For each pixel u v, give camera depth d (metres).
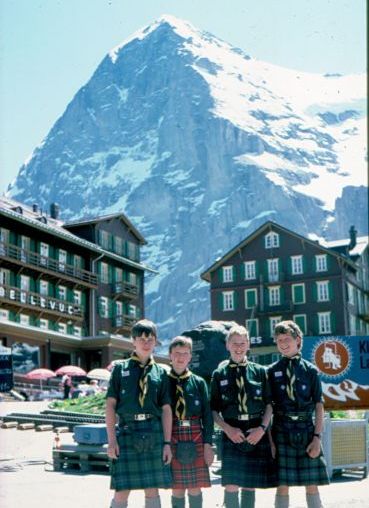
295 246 70.81
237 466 7.63
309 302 69.62
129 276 70.31
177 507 7.73
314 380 7.75
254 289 71.69
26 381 49.19
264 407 7.75
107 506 9.55
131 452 7.18
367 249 77.75
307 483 7.53
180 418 7.74
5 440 20.92
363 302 74.88
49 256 59.75
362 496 10.07
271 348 68.81
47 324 58.25
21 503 9.82
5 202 60.59
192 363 18.00
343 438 12.34
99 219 65.94
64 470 14.02
